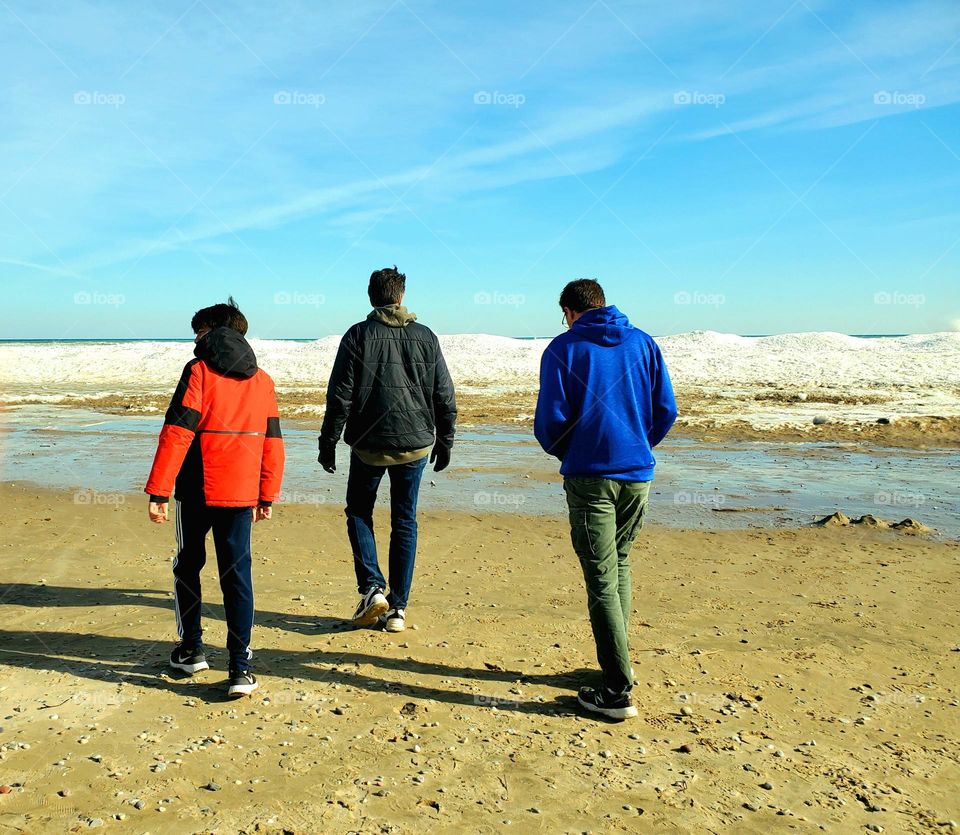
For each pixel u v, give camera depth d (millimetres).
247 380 3445
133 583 5148
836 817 2512
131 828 2361
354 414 4180
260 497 3520
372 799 2564
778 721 3230
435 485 9375
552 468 10734
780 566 5770
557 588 5164
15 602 4699
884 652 4023
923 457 11789
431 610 4672
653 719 3238
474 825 2422
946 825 2479
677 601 4906
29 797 2529
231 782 2660
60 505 7973
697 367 31922
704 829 2428
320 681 3592
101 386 31078
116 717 3162
